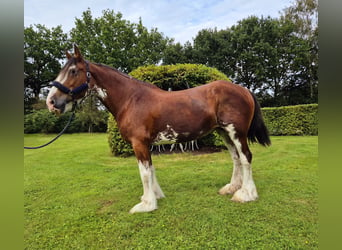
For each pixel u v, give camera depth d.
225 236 1.81
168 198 2.63
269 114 10.21
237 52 18.12
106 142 9.28
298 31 17.48
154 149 6.41
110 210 2.38
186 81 5.89
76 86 2.21
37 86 22.25
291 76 19.00
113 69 2.47
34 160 5.33
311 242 1.68
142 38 19.66
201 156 5.26
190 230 1.91
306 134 9.45
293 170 3.65
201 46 18.70
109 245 1.76
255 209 2.24
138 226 2.02
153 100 2.34
